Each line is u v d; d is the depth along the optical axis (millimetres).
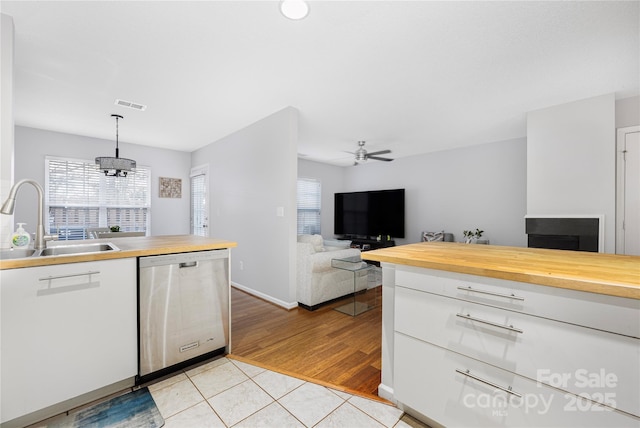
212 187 4941
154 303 1794
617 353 918
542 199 3252
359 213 6758
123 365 1684
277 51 2141
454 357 1291
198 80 2602
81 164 4551
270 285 3494
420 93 2908
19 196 4035
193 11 1706
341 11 1698
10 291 1352
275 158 3430
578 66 2367
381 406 1583
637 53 2164
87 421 1440
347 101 3098
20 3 1625
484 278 1201
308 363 2053
